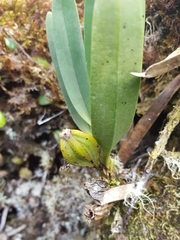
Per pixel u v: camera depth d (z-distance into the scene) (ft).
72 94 0.42
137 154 0.55
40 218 0.67
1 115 0.61
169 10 0.49
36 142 0.67
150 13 0.51
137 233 0.46
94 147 0.39
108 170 0.44
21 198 0.69
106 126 0.37
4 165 0.69
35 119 0.64
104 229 0.56
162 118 0.53
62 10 0.42
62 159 0.68
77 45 0.43
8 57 0.58
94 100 0.35
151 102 0.53
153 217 0.45
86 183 0.43
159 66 0.34
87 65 0.40
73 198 0.65
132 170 0.50
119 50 0.32
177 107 0.44
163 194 0.45
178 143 0.50
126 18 0.30
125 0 0.30
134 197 0.44
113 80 0.33
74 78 0.43
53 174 0.69
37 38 0.61
